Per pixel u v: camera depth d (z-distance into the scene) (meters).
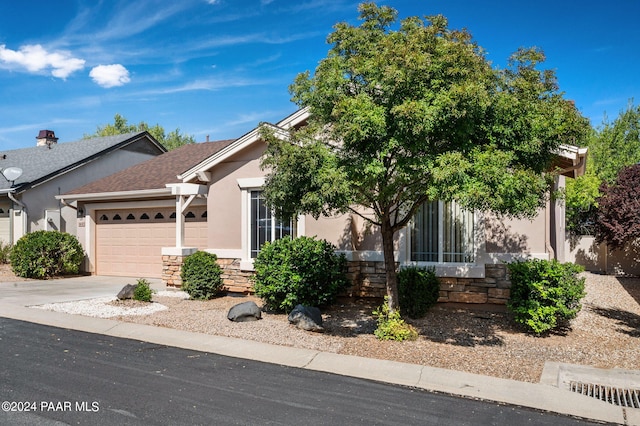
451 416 4.91
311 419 4.74
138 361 6.65
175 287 12.80
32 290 12.99
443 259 10.17
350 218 10.60
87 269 16.81
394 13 7.27
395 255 10.41
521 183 5.91
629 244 15.71
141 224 15.96
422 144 6.19
